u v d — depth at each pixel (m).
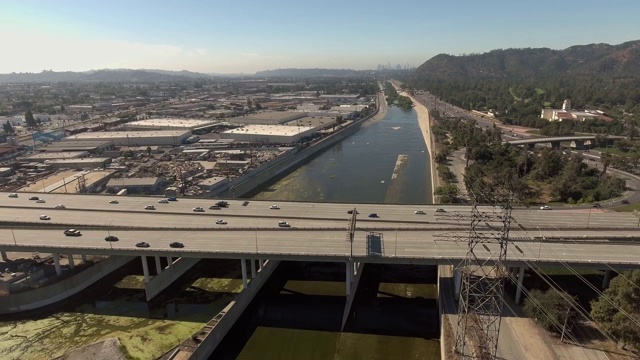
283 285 113.81
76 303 105.06
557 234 109.19
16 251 106.94
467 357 74.12
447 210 132.50
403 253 96.75
